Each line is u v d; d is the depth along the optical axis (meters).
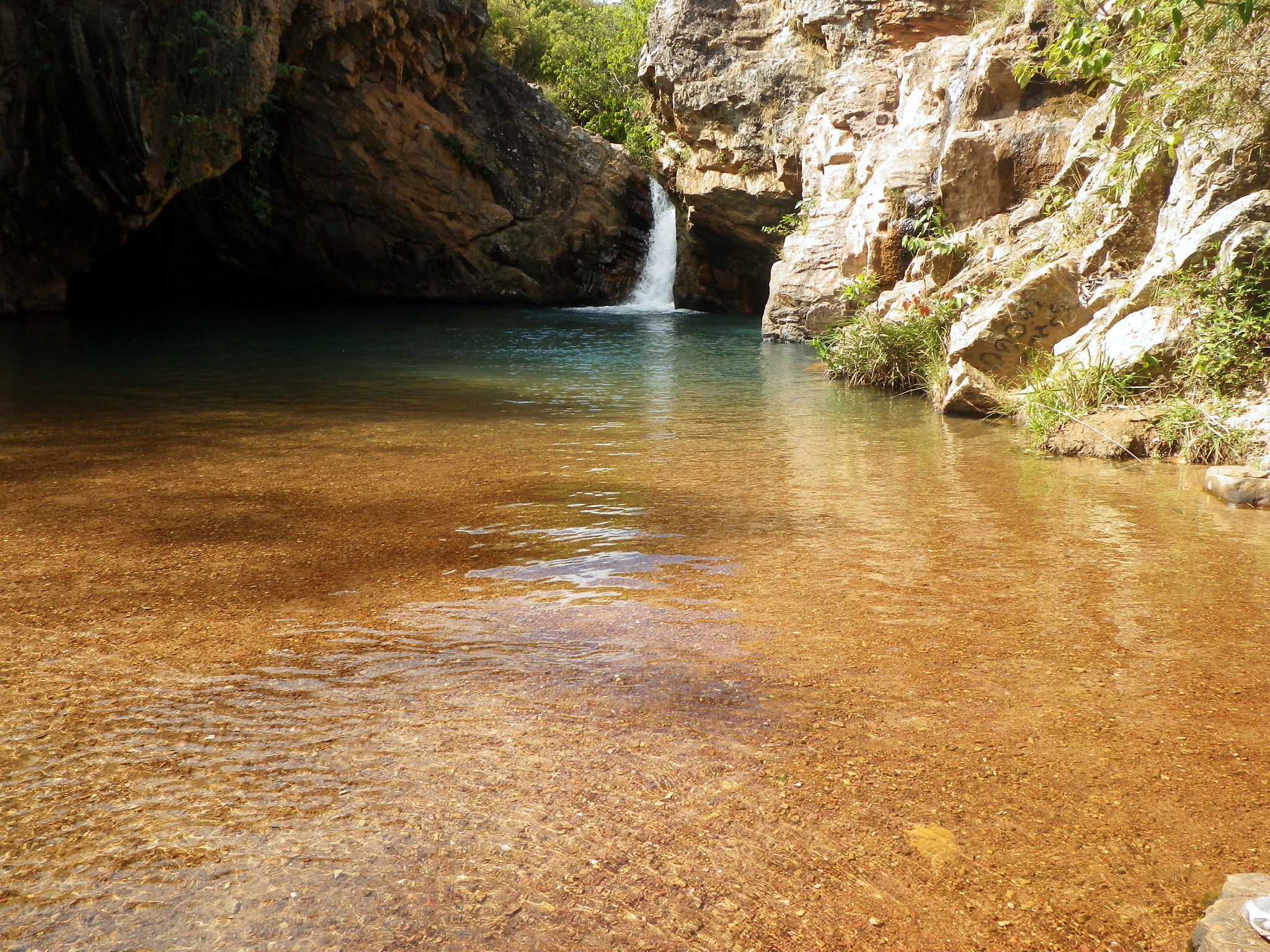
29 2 16.00
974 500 5.62
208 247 25.52
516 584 4.05
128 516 5.14
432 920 1.94
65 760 2.55
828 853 2.17
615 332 18.00
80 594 3.89
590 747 2.63
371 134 23.28
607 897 2.02
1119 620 3.63
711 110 19.66
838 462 6.73
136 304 22.91
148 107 16.97
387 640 3.41
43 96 16.67
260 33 18.17
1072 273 8.79
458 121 24.69
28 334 16.03
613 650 3.33
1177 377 7.38
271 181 24.06
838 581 4.10
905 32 16.80
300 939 1.88
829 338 12.45
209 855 2.14
